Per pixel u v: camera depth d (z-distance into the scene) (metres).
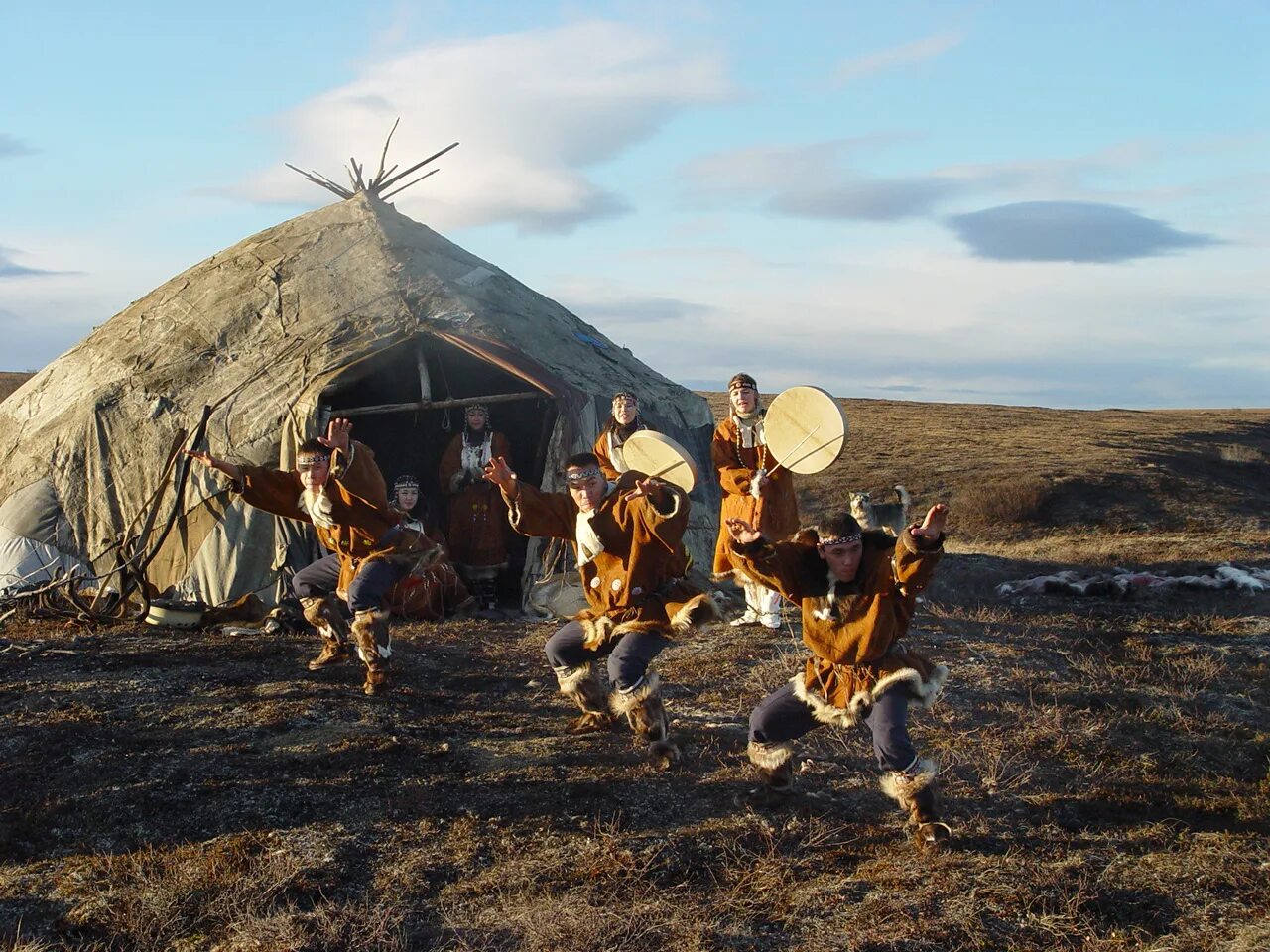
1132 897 4.97
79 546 10.83
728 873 5.14
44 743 6.60
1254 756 7.01
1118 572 13.42
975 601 11.91
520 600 11.20
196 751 6.54
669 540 6.18
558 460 11.20
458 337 11.46
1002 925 4.71
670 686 8.04
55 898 4.88
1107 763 6.70
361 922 4.66
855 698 5.40
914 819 5.37
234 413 10.91
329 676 8.17
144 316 12.45
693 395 13.59
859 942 4.53
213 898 4.86
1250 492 26.42
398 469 13.27
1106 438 35.25
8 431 11.92
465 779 6.19
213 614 10.07
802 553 5.47
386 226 13.17
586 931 4.55
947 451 31.70
